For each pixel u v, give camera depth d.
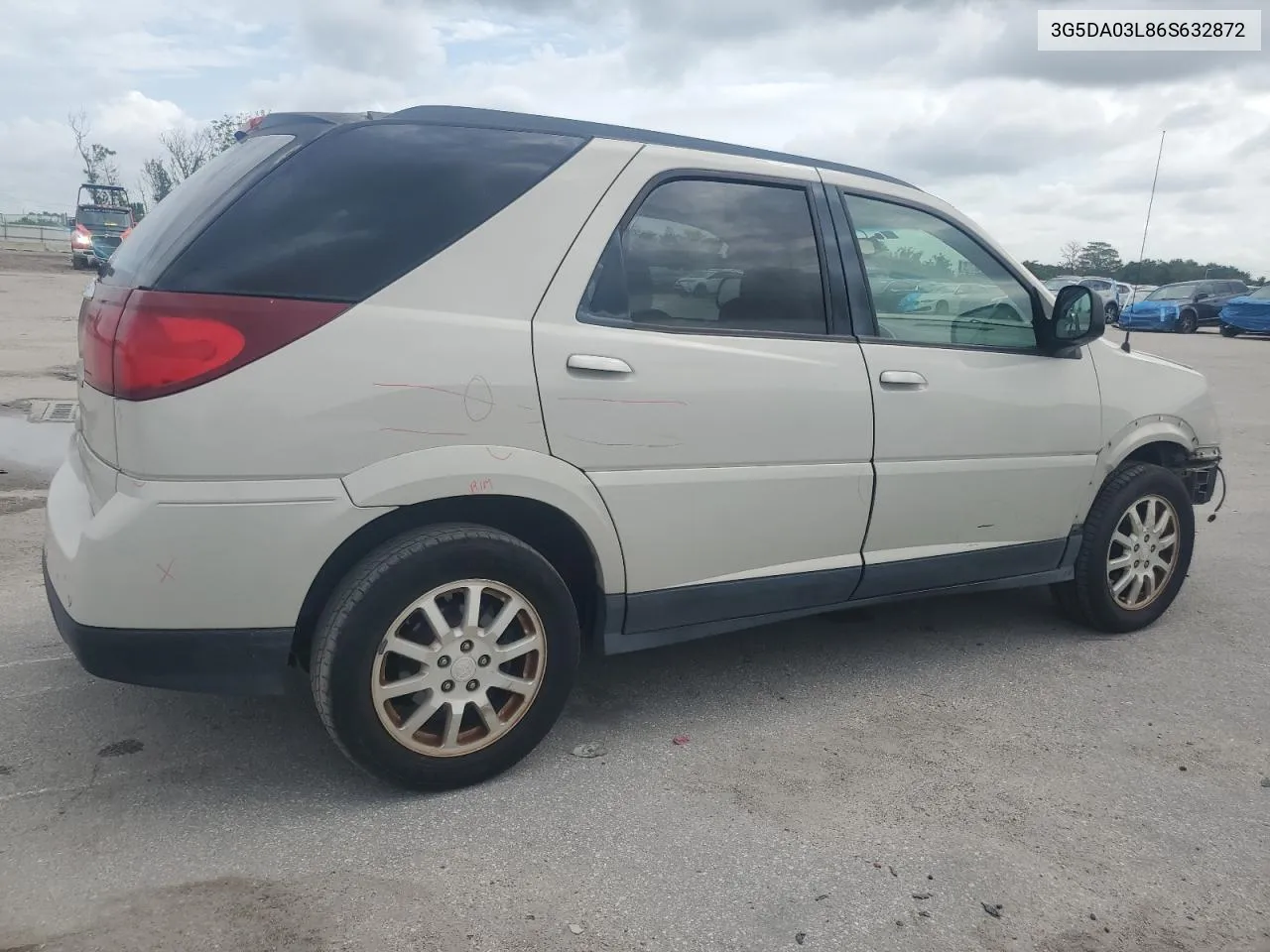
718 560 3.30
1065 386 4.08
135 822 2.71
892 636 4.42
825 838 2.76
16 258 33.47
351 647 2.66
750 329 3.32
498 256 2.85
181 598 2.53
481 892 2.46
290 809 2.81
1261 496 7.42
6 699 3.39
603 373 2.95
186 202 2.82
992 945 2.36
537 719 3.02
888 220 3.74
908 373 3.61
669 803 2.92
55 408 8.52
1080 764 3.26
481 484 2.78
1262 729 3.57
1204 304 26.53
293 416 2.54
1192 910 2.52
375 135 2.84
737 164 3.37
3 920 2.28
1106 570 4.35
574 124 3.14
